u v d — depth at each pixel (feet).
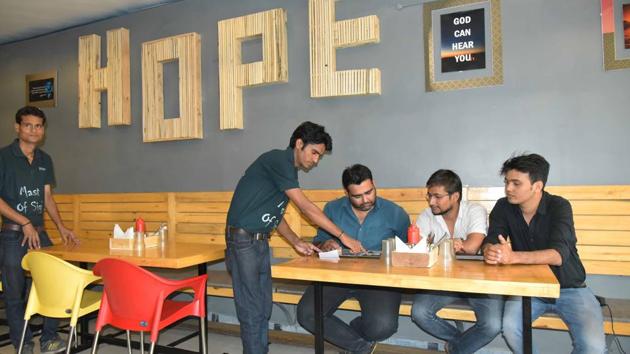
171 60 13.11
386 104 10.73
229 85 12.17
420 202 10.15
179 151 13.20
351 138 11.07
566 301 7.17
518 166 7.11
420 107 10.43
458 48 10.08
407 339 10.37
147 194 13.17
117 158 14.16
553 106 9.41
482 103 9.91
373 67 10.83
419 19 10.43
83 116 14.37
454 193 8.07
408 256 6.66
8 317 9.84
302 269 6.66
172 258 8.25
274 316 11.68
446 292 8.02
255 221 8.07
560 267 7.13
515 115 9.66
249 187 8.10
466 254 7.68
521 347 7.09
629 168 8.91
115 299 7.25
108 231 13.74
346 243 7.94
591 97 9.17
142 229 9.94
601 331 6.78
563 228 6.98
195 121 12.60
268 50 11.60
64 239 10.80
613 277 8.97
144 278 6.92
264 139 12.06
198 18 12.91
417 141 10.45
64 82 15.06
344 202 9.27
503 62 9.75
